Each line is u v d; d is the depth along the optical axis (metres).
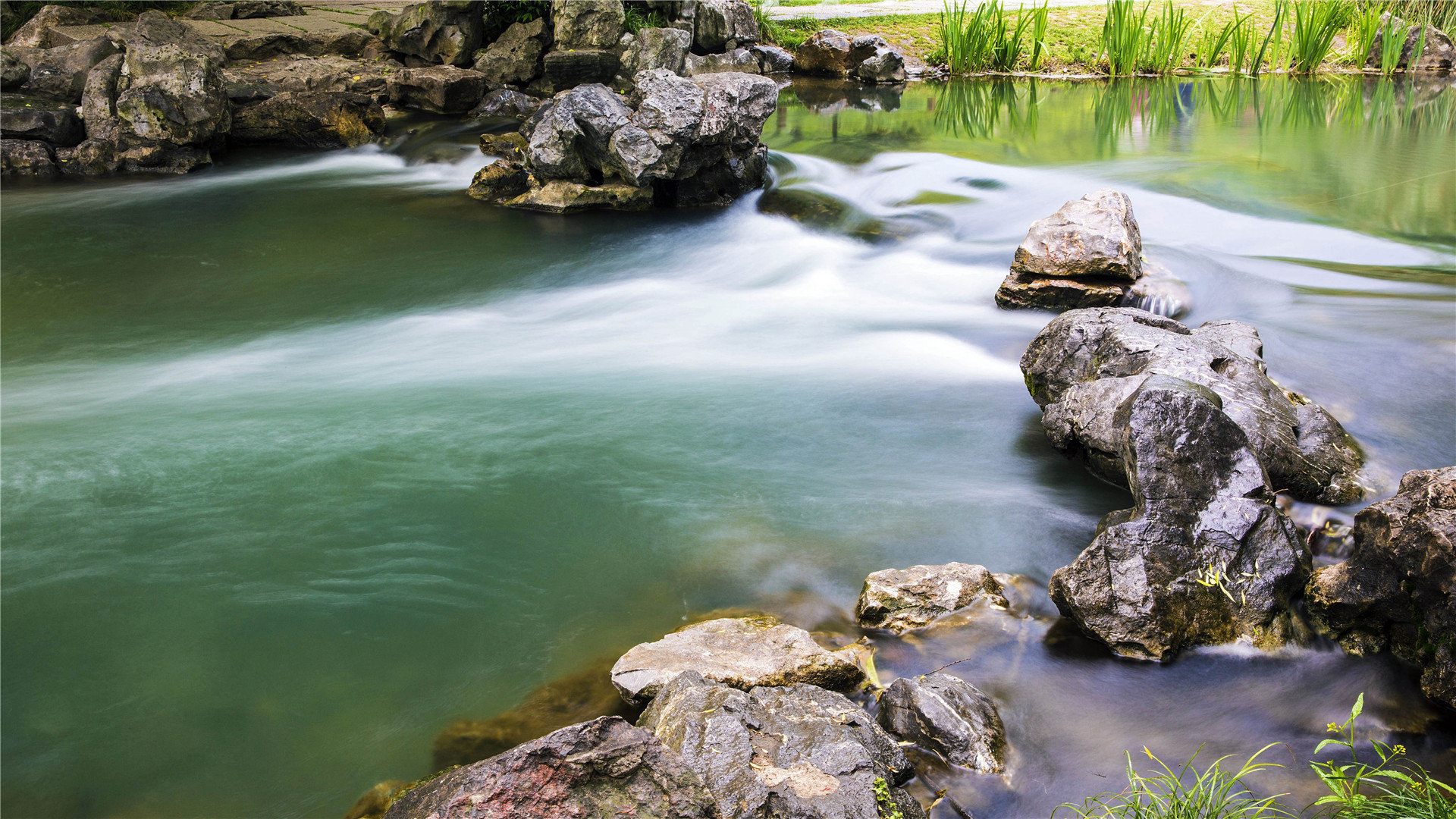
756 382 7.64
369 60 17.58
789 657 4.17
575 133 12.01
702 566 5.24
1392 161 12.93
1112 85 18.92
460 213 12.42
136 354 8.43
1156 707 4.13
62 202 12.47
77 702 4.33
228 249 11.05
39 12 17.78
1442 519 3.97
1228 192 11.69
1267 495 4.69
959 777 3.72
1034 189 12.09
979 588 4.81
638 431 6.80
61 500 5.89
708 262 10.73
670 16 18.53
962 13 19.64
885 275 10.00
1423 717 3.97
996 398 7.21
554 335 8.88
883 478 6.13
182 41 14.80
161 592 5.05
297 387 7.69
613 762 2.93
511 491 6.01
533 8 17.12
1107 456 5.72
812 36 20.25
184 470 6.26
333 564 5.29
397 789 3.81
